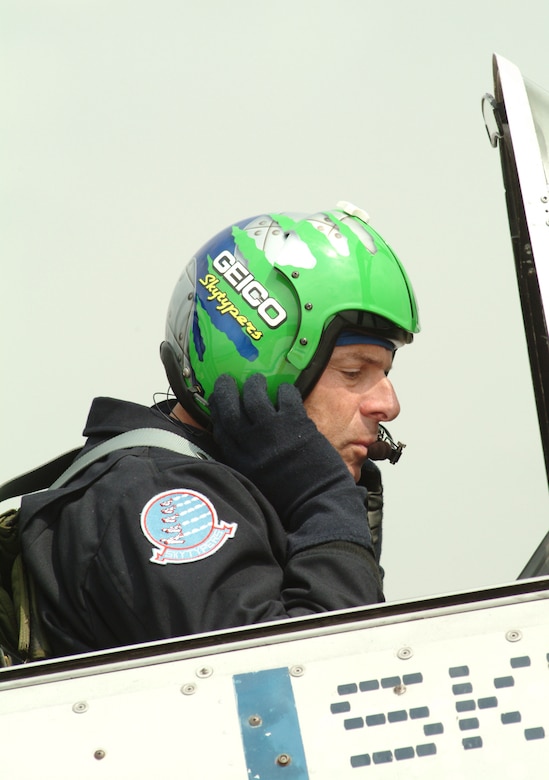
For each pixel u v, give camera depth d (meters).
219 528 7.39
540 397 8.27
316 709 5.54
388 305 8.68
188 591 7.10
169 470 7.67
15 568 7.81
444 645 5.71
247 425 8.31
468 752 5.38
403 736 5.44
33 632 7.59
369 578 7.63
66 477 8.19
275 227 8.84
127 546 7.36
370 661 5.68
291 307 8.53
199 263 8.88
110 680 5.70
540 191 7.95
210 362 8.57
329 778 5.34
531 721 5.45
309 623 5.87
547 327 7.59
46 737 5.52
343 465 8.22
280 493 8.21
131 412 8.53
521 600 5.85
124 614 7.23
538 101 8.34
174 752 5.44
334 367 8.66
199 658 5.76
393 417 8.84
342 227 8.88
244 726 5.50
